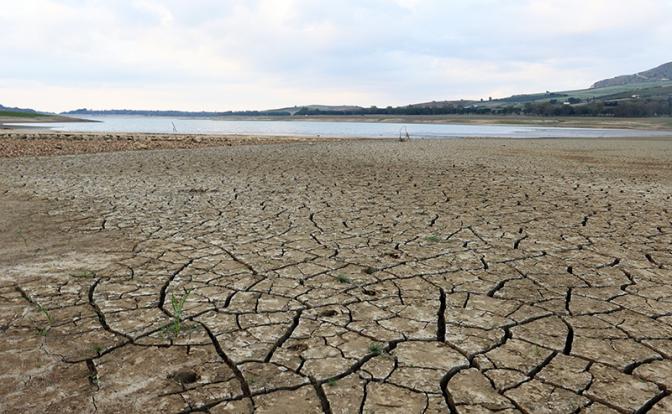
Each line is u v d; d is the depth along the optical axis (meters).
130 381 2.30
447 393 2.22
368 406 2.11
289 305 3.23
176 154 15.09
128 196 7.32
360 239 4.95
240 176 9.91
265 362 2.48
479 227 5.55
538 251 4.57
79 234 5.04
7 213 6.00
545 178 10.26
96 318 3.00
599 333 2.85
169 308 3.16
